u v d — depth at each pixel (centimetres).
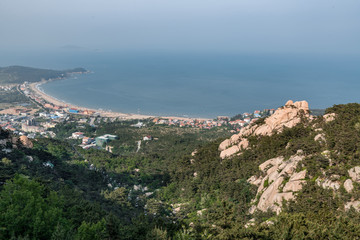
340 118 12800
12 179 9375
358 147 9212
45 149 19912
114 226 7494
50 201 8188
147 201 13800
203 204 12150
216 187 13275
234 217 8988
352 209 7400
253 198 10619
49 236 6744
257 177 11625
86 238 6694
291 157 10712
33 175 12100
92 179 15662
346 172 8481
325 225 6875
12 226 6500
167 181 16812
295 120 14625
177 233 8112
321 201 8162
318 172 9069
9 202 7288
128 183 16738
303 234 6594
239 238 6919
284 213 7706
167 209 12900
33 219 6794
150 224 9075
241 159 14250
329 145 10238
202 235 7838
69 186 12256
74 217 8275
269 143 13850
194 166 16525
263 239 6856
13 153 14150
